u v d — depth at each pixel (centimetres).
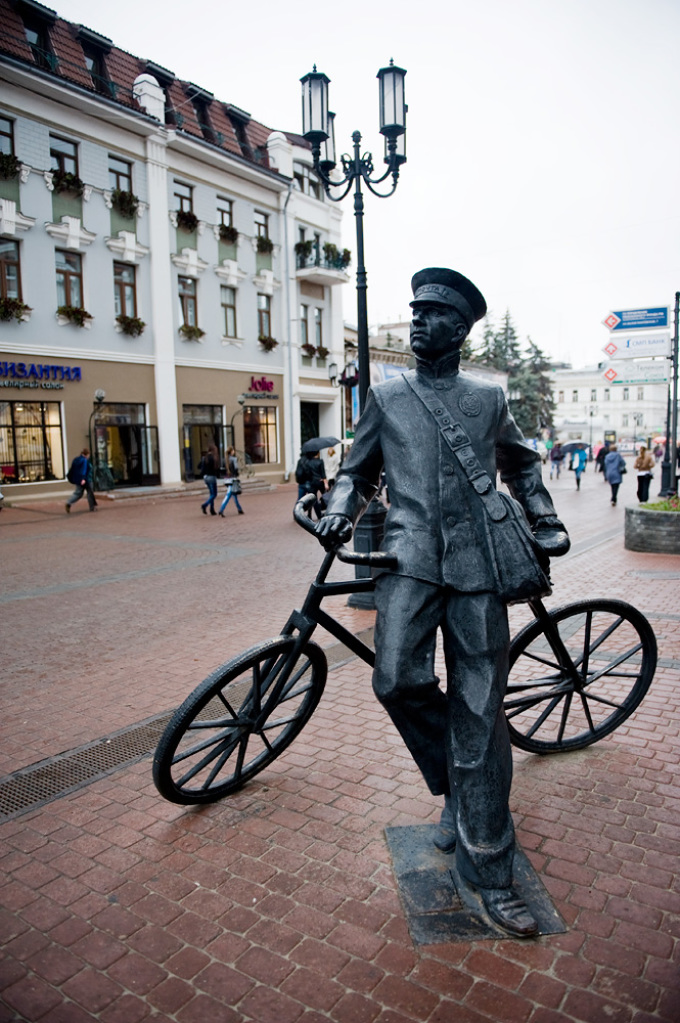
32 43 1981
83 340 2039
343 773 337
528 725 387
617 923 228
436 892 242
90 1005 200
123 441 2225
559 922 226
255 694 309
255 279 2631
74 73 2022
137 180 2178
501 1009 194
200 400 2448
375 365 3130
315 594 300
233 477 1658
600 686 443
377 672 239
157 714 425
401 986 203
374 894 246
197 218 2364
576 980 204
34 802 318
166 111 2308
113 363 2131
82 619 672
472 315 252
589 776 328
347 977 207
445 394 250
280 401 2789
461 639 237
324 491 1303
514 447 264
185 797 299
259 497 2206
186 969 213
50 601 755
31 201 1888
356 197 722
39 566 977
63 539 1257
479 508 239
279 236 2742
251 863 266
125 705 442
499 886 229
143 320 2216
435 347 248
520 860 258
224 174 2488
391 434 251
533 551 242
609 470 1759
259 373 2672
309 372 2923
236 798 315
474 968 209
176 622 652
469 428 245
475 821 232
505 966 210
